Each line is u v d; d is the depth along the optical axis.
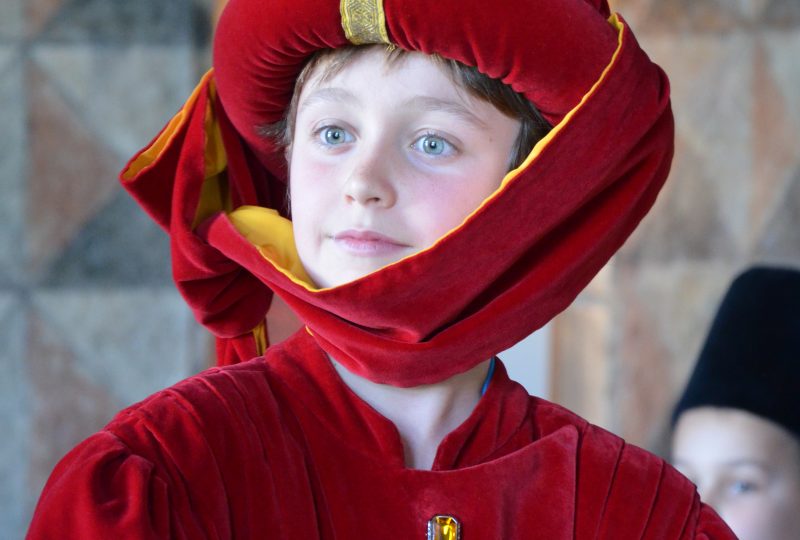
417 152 1.10
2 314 2.54
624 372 2.86
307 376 1.11
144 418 1.00
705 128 2.94
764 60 2.94
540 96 1.12
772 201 2.94
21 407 2.54
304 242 1.12
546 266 1.12
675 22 2.95
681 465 2.25
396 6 1.05
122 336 2.57
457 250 1.05
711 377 2.21
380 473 1.07
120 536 0.91
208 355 2.60
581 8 1.11
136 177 1.26
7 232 2.54
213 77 1.28
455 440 1.11
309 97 1.13
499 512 1.08
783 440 2.15
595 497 1.12
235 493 1.02
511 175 1.07
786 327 2.16
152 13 2.57
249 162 1.32
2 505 2.53
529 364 2.81
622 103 1.10
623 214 1.15
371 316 1.06
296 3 1.08
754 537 2.15
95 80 2.55
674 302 2.90
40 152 2.54
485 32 1.06
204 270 1.22
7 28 2.54
